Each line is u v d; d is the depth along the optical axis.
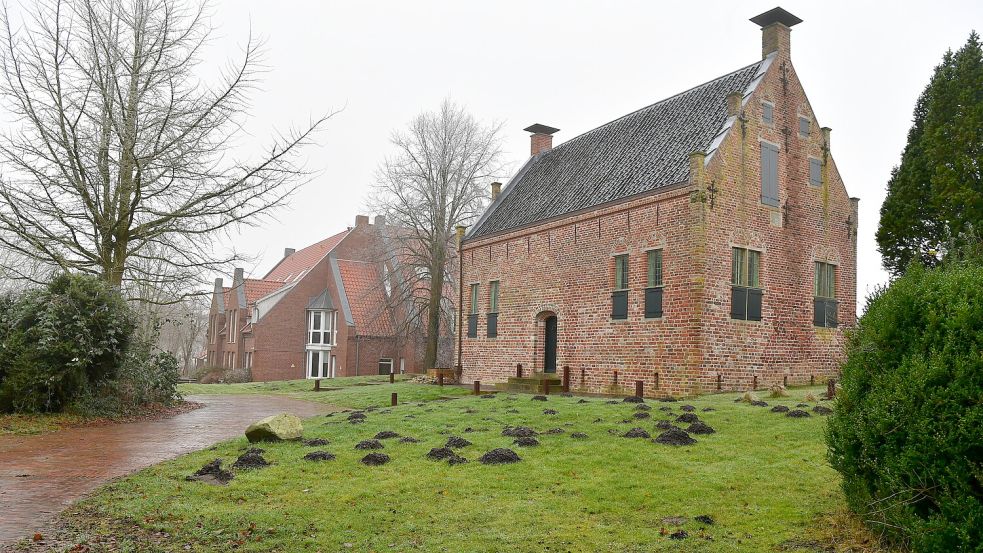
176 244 18.62
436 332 37.12
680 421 12.79
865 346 6.57
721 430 11.78
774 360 21.27
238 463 9.87
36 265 18.11
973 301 5.73
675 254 20.22
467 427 12.90
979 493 5.28
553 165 30.38
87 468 10.31
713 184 20.05
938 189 23.36
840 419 6.67
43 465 10.56
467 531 7.01
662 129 24.56
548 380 23.41
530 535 6.86
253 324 47.16
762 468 9.14
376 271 50.34
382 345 47.44
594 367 23.02
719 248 20.08
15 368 15.50
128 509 7.72
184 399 24.17
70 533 6.96
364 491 8.43
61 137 16.61
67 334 16.09
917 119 26.94
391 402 20.47
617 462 9.72
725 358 19.97
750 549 6.36
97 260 17.80
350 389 28.09
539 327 26.17
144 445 12.66
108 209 17.61
